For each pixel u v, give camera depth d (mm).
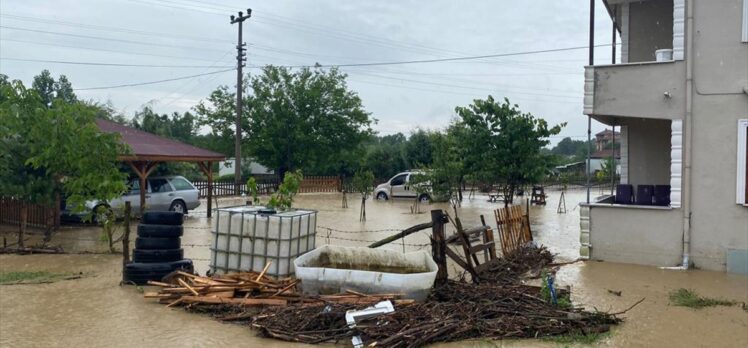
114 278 9664
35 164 12258
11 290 8773
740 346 6375
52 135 11812
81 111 12398
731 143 10781
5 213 16500
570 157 76125
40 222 15672
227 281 7984
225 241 9195
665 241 11172
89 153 11891
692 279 9969
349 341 6387
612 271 10617
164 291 7996
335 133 41312
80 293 8586
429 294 7699
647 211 11320
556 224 18906
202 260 11336
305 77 40156
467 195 34062
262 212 9117
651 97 11359
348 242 14141
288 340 6422
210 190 19891
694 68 11039
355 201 29688
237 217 9117
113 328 6852
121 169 17812
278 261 8812
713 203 10875
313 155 39906
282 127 39438
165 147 18266
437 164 21156
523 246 11812
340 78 41719
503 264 10250
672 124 11211
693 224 11008
